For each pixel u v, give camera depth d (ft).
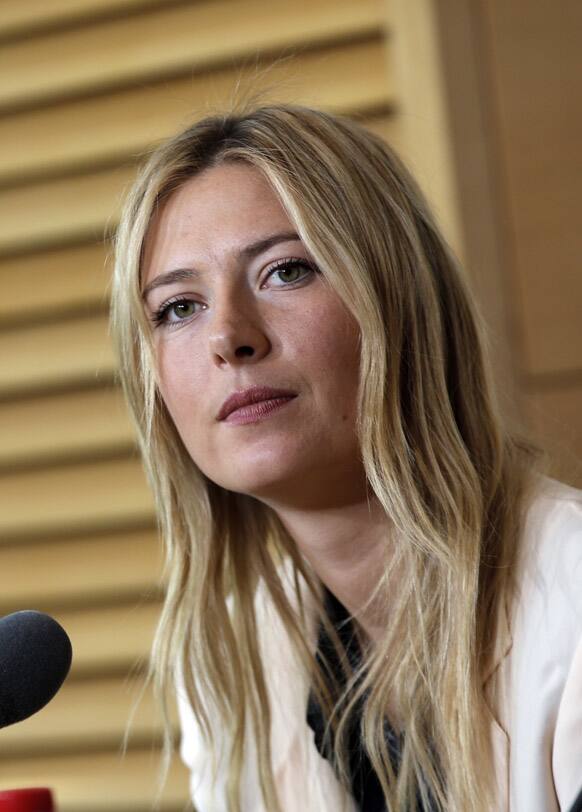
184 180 15.56
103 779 27.30
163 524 17.53
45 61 27.86
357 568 16.26
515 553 15.29
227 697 17.76
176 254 15.15
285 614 17.95
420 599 15.17
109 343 27.55
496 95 25.48
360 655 17.60
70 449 27.78
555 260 25.09
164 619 17.74
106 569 27.66
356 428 14.87
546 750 14.06
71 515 27.81
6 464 28.22
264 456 14.66
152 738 27.14
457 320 16.60
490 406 16.58
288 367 14.58
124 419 27.50
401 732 16.39
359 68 26.23
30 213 27.99
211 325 14.96
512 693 14.52
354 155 15.76
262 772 17.48
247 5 26.84
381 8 26.14
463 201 25.29
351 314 14.82
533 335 25.09
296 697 18.04
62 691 27.73
